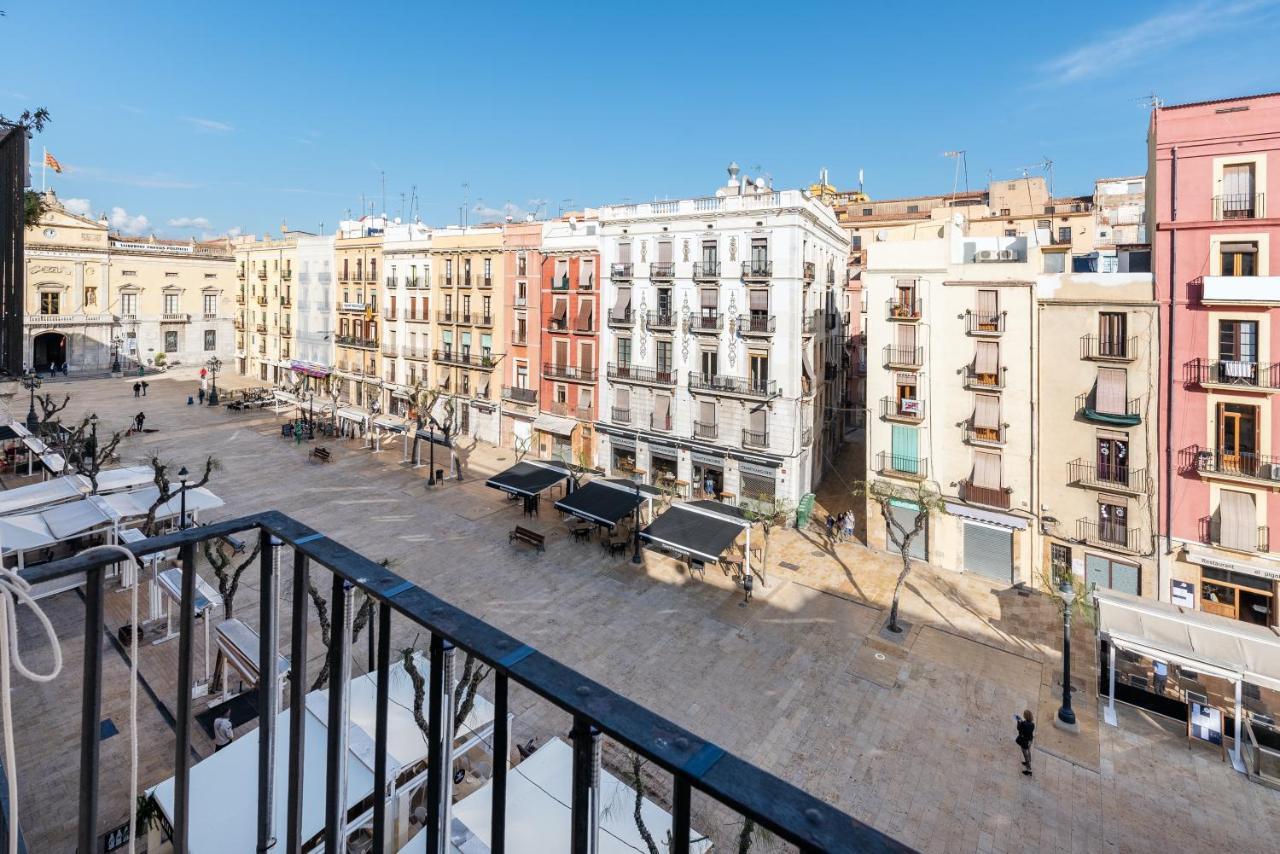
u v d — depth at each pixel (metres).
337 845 3.22
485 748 17.17
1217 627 20.42
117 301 79.62
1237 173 24.64
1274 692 21.39
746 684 21.52
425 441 53.38
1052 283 27.81
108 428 52.53
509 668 2.45
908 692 21.28
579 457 44.34
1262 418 24.22
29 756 15.82
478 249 51.91
